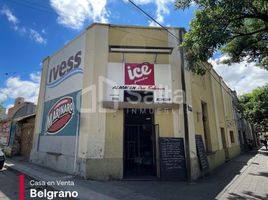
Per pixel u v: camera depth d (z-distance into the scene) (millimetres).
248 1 6746
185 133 9828
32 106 17859
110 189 7648
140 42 10656
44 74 14461
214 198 7090
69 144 10508
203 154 11164
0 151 12281
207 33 7266
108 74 10086
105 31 10562
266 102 23500
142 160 9914
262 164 15391
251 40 9766
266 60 11727
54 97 12727
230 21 7391
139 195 7059
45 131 12938
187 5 7785
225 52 10523
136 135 10086
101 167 9141
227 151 17922
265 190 8242
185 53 9727
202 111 13797
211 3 6938
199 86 13141
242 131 29438
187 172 9391
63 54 12602
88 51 10586
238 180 9984
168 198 6879
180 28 10992
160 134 9789
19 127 17531
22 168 11508
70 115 10961
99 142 9367
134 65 10305
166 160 9406
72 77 11375
